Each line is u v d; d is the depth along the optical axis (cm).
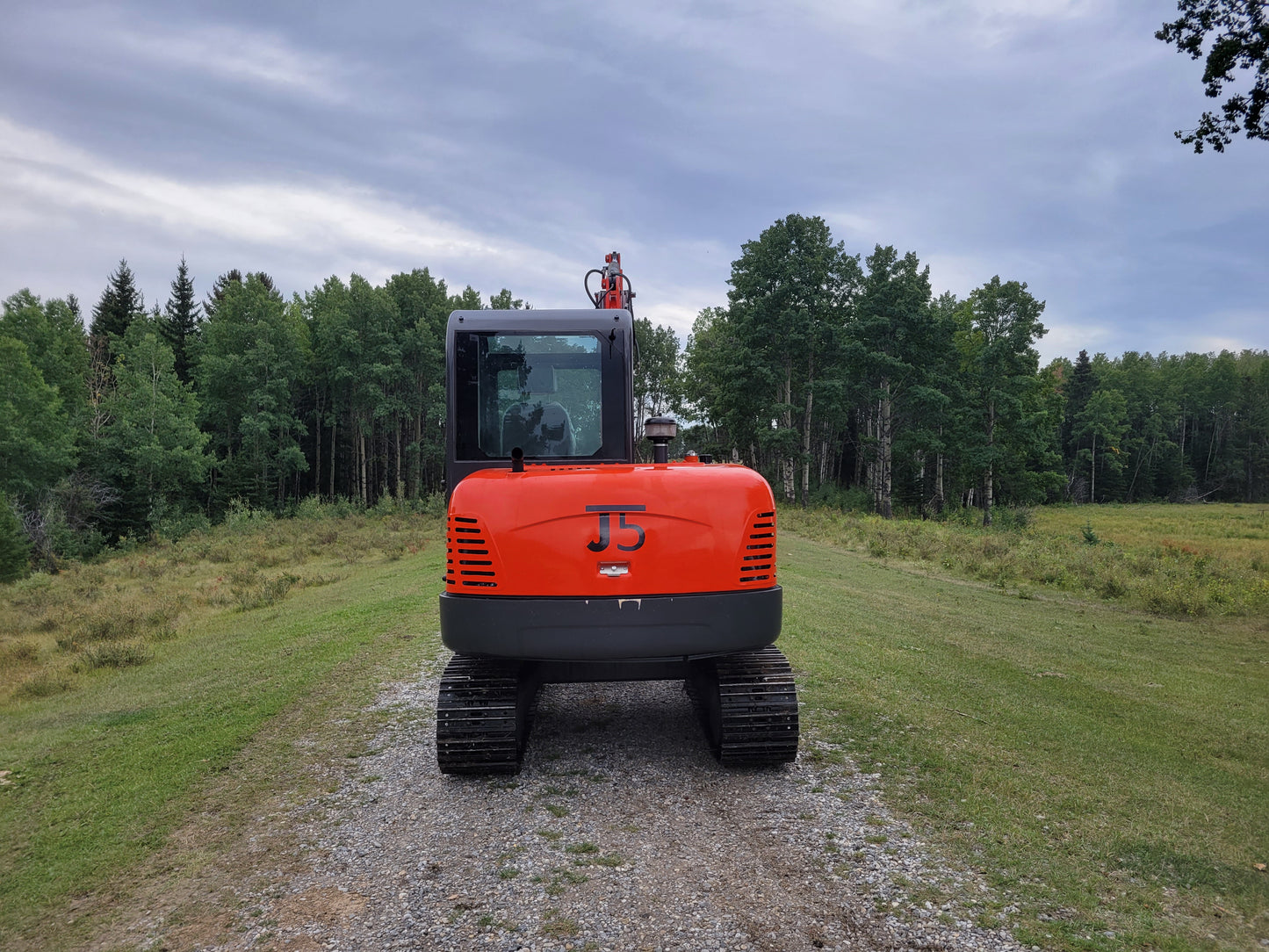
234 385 6912
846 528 3222
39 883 372
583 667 504
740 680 498
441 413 7575
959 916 320
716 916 323
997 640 1008
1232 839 405
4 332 5491
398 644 967
